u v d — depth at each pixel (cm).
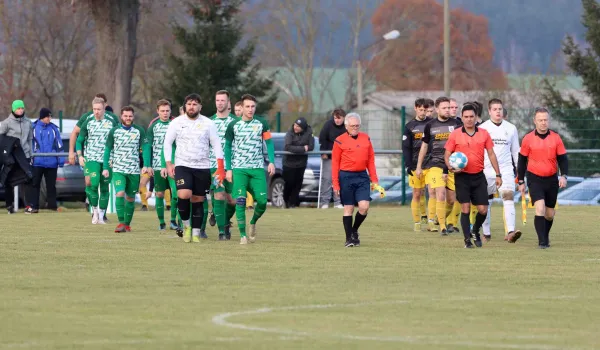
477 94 16250
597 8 12356
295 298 2947
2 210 7275
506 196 4709
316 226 5541
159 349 2239
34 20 16288
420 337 2388
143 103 16225
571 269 3653
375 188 4412
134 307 2780
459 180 4400
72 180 7656
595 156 8356
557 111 8481
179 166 4481
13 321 2564
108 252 4144
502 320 2612
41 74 16538
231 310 2738
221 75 13650
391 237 4925
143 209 7044
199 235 4588
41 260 3859
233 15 13975
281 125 9256
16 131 6681
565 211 6969
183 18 16575
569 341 2348
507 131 4684
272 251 4212
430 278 3394
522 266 3738
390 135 8275
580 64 12325
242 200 4456
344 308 2777
